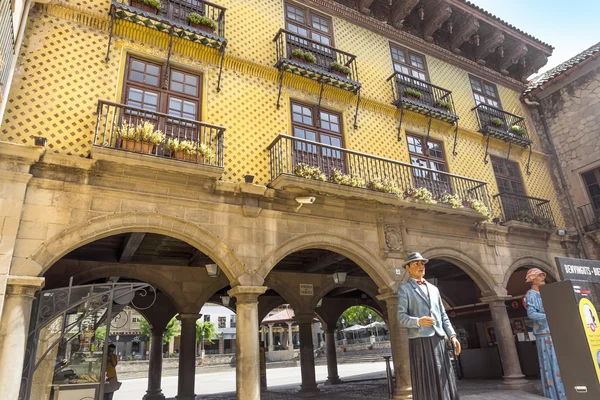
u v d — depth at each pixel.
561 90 14.36
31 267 5.84
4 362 5.26
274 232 8.12
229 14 9.66
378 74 11.66
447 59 13.63
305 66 9.68
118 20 8.04
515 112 14.66
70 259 9.73
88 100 7.30
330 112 10.34
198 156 7.35
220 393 13.73
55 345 6.24
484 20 13.59
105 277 10.36
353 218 9.17
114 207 6.77
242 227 7.80
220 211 7.70
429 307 3.93
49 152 6.45
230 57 9.12
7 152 6.02
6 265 5.64
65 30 7.55
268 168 8.71
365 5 12.27
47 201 6.29
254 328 7.27
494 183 12.61
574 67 13.48
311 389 11.73
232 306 12.95
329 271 12.83
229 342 44.34
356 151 9.71
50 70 7.14
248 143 8.66
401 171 10.71
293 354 33.53
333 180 8.57
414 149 11.46
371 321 42.41
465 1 13.09
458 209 10.12
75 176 6.63
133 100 7.86
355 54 11.49
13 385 5.23
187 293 10.81
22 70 6.88
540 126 14.89
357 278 13.38
